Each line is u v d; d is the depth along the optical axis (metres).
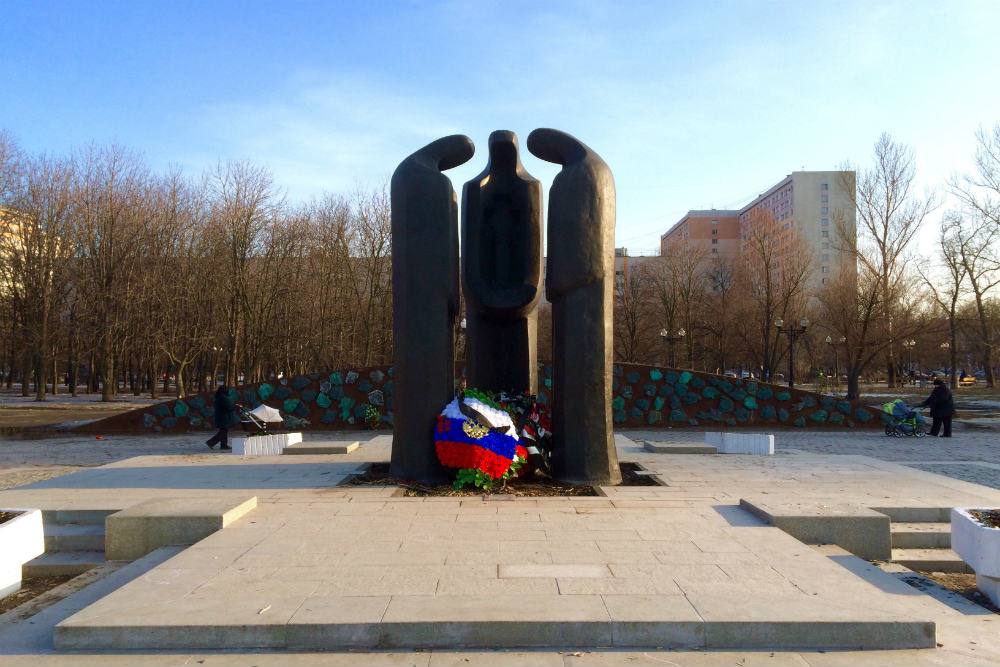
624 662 3.52
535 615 3.78
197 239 31.92
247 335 29.89
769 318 33.16
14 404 30.94
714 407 17.70
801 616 3.77
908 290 31.08
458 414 7.59
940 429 18.16
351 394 17.69
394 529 5.71
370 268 31.75
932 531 6.04
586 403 7.70
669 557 4.90
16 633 4.13
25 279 31.67
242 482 7.97
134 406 29.97
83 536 6.05
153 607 3.97
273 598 4.09
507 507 6.54
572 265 7.66
